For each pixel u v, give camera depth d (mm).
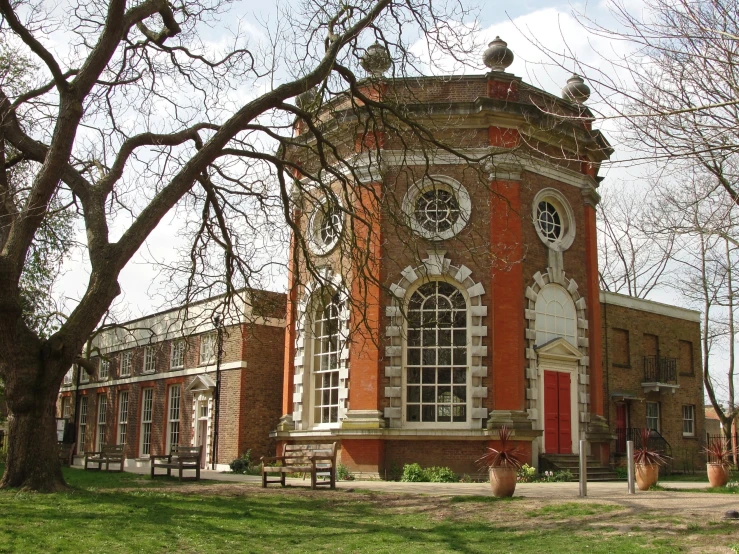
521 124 22516
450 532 10750
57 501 11938
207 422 29203
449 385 21453
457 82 22984
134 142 15109
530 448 20938
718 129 8641
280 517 11820
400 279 21875
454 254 21922
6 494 12281
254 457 27062
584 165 24750
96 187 14328
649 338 31062
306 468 15773
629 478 15289
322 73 15430
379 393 21266
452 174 22297
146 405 34875
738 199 10367
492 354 21219
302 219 23828
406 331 21672
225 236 17125
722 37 8664
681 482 21453
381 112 16984
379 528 11078
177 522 10930
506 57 23219
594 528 10641
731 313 32906
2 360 12961
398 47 16484
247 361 27812
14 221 13172
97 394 39750
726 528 10156
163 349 33906
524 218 22531
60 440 40000
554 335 22703
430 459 20781
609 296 29516
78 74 13898
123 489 15164
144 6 15117
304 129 22844
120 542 9547
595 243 24484
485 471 20406
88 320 13227
